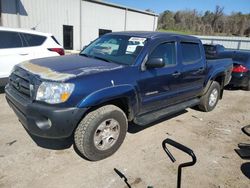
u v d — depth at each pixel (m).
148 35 4.22
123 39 4.30
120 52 4.07
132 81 3.60
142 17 26.19
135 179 3.11
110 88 3.29
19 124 4.45
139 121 3.91
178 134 4.55
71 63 3.66
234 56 8.96
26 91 3.28
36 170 3.15
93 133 3.26
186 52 4.79
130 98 3.59
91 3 20.12
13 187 2.81
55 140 3.92
